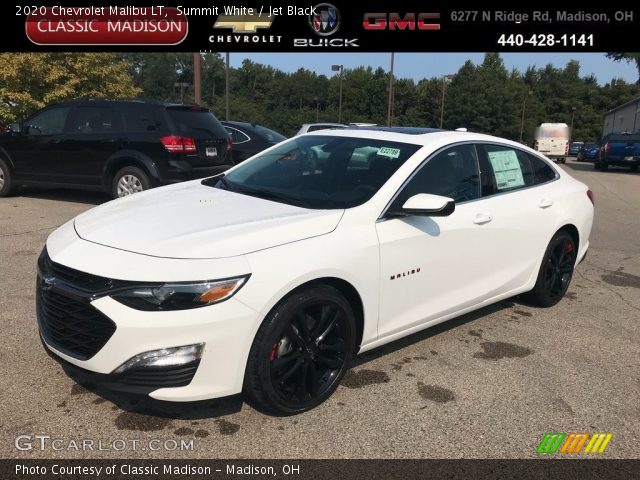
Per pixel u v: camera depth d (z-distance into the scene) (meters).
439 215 3.27
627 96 99.44
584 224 5.12
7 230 6.91
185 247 2.76
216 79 90.44
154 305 2.58
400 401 3.27
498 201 4.23
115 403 3.07
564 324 4.67
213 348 2.66
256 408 3.06
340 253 3.07
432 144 3.87
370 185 3.53
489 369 3.75
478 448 2.86
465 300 4.02
